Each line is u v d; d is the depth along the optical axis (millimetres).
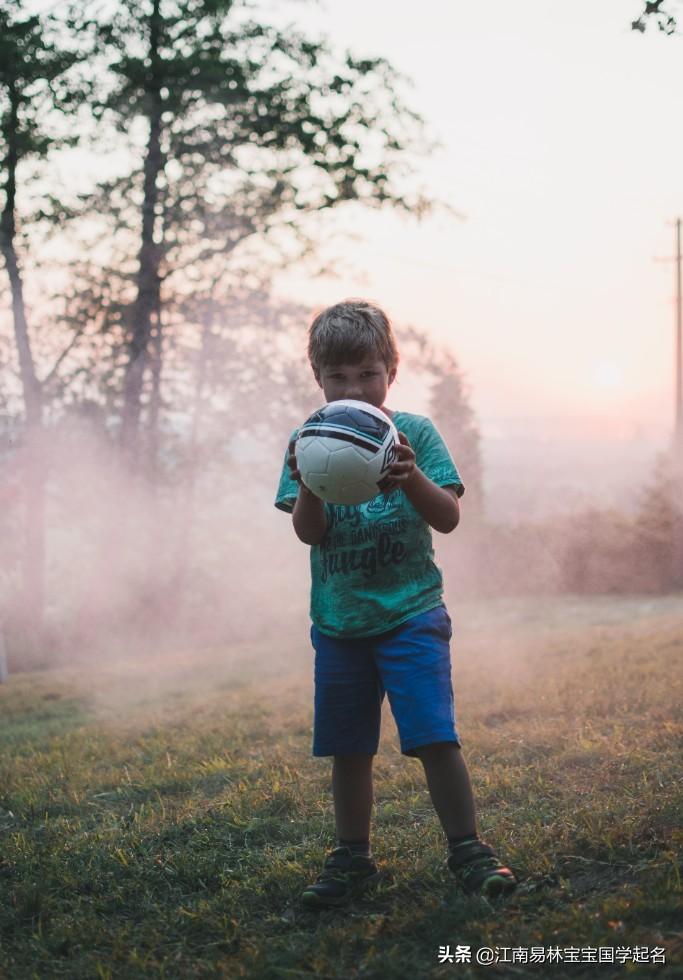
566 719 5176
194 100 19766
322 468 2461
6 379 19875
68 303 20125
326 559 2719
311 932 2475
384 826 3328
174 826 3564
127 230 20281
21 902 2867
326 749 2730
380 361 2684
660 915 2207
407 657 2619
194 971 2285
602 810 3027
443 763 2590
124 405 20453
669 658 7941
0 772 5195
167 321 21234
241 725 6164
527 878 2596
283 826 3402
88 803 4219
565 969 2041
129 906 2826
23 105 19125
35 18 18500
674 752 3867
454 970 2086
